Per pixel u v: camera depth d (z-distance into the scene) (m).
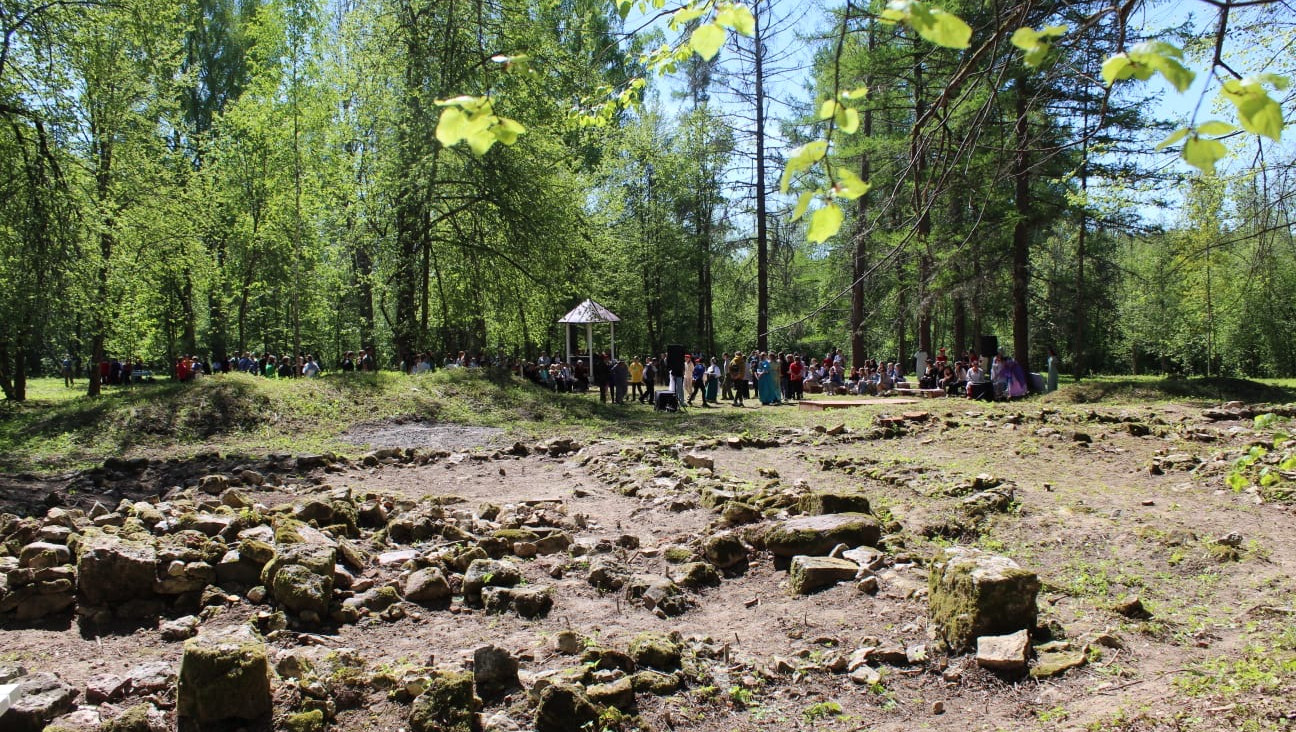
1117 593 5.61
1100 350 40.50
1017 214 19.48
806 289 36.81
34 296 15.22
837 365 27.75
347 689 4.02
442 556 6.26
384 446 14.26
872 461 10.94
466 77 20.41
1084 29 2.74
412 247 24.38
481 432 15.76
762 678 4.34
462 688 3.85
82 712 3.75
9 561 5.67
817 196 2.05
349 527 7.26
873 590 5.52
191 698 3.71
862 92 2.08
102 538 5.66
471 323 28.75
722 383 27.48
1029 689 4.14
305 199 27.52
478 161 22.59
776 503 8.08
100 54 20.02
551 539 6.84
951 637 4.63
